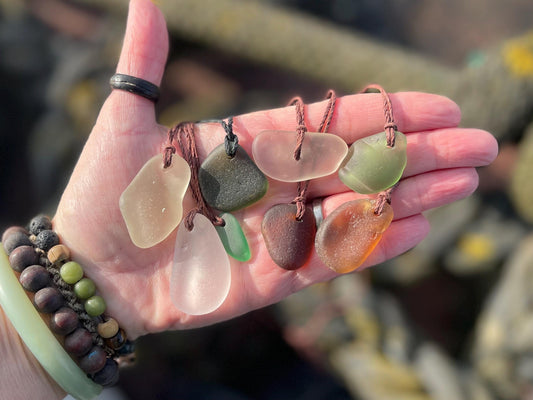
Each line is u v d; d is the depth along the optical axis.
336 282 0.35
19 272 0.22
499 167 0.36
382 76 0.41
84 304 0.22
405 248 0.23
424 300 0.38
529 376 0.31
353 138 0.23
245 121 0.24
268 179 0.24
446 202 0.23
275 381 0.41
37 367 0.22
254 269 0.23
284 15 0.43
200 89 0.44
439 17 0.61
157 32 0.22
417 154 0.22
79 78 0.42
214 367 0.40
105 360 0.22
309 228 0.23
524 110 0.33
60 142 0.42
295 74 0.43
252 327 0.40
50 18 0.46
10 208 0.47
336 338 0.34
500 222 0.36
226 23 0.42
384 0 0.57
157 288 0.23
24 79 0.44
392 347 0.33
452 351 0.39
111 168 0.22
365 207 0.23
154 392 0.40
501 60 0.34
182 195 0.22
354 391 0.36
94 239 0.22
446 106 0.23
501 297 0.34
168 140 0.23
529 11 0.61
